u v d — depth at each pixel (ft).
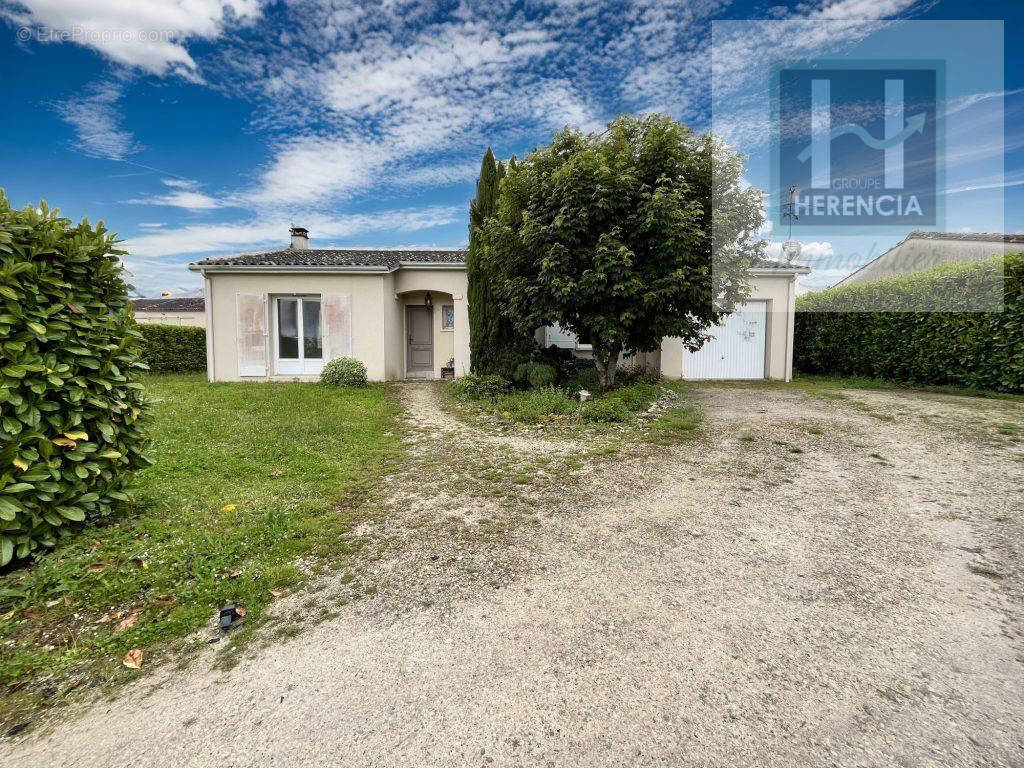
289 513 11.57
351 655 6.86
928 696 5.95
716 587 8.59
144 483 13.12
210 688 6.23
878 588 8.50
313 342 39.96
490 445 18.97
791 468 15.47
